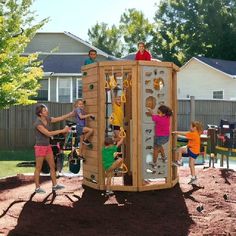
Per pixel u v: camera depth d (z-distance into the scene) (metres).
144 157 9.31
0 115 20.80
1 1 15.11
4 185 10.05
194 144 9.99
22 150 20.42
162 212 7.84
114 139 9.21
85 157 10.02
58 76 29.73
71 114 9.72
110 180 9.06
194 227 6.98
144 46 10.28
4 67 14.10
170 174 9.65
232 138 13.21
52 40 33.97
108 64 9.25
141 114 9.23
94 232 6.63
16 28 14.81
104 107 9.35
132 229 6.84
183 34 53.31
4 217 7.29
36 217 7.29
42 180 10.66
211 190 9.53
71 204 8.20
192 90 35.56
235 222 7.25
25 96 14.93
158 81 9.38
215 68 33.34
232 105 23.30
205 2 50.94
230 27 49.47
